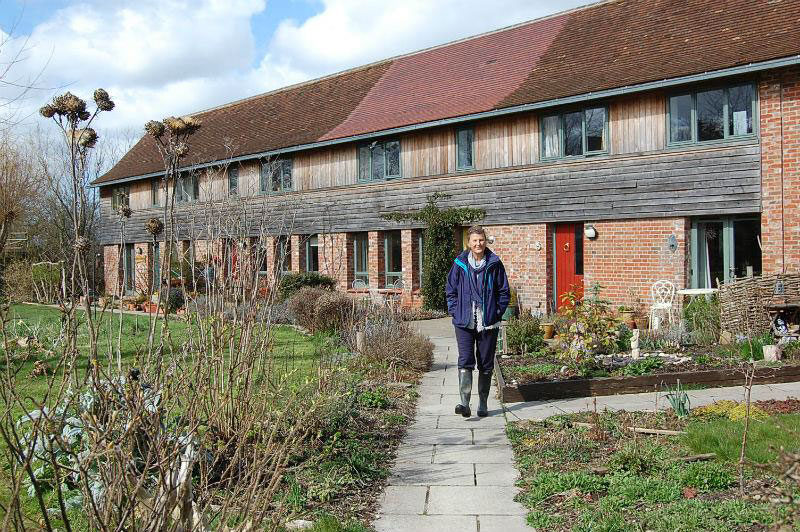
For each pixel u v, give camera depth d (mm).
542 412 7816
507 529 4637
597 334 9953
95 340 3600
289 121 27156
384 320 12328
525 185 18469
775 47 14070
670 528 4344
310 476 5453
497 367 10117
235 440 5195
